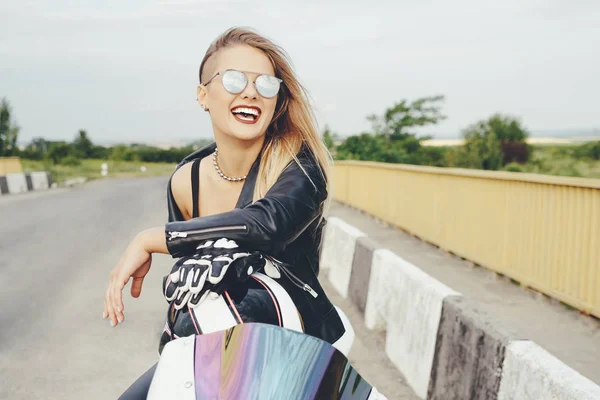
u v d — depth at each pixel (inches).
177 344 62.0
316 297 71.7
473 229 327.9
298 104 75.5
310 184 70.1
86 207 632.4
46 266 320.5
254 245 64.8
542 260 259.8
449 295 148.0
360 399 60.8
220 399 56.0
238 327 61.0
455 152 1370.6
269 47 73.6
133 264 67.6
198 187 79.5
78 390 162.6
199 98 77.1
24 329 213.2
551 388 99.8
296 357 58.9
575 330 209.2
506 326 124.4
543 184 259.9
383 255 203.2
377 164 519.5
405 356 167.3
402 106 1301.7
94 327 213.6
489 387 119.6
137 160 2316.7
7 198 794.8
